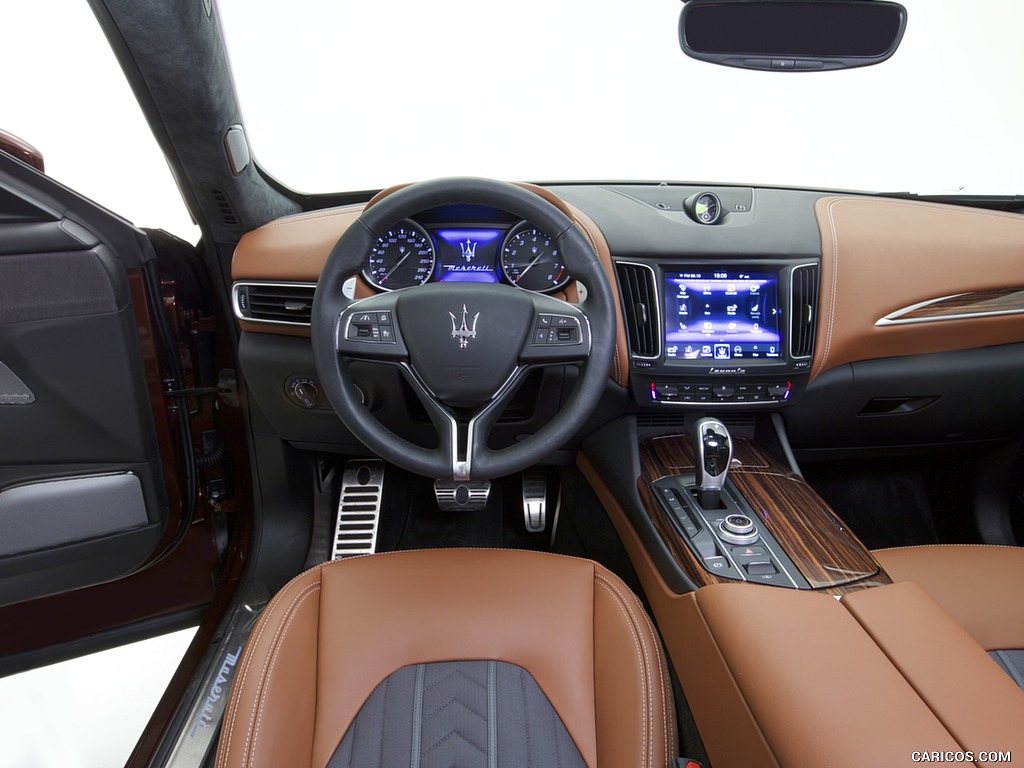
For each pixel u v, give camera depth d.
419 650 0.98
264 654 0.94
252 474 1.67
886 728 0.71
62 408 1.15
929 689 0.76
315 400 1.47
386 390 1.43
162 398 1.26
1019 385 1.54
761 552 1.10
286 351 1.41
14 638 1.41
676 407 1.46
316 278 1.33
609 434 1.52
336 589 1.05
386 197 1.05
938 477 1.90
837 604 0.93
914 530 1.89
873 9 1.26
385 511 1.83
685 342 1.42
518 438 1.56
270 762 0.83
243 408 1.59
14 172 0.98
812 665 0.80
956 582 1.13
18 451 1.16
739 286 1.40
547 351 1.11
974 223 1.49
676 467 1.41
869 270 1.41
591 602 1.04
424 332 1.09
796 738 0.72
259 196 1.37
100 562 1.33
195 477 1.44
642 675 0.92
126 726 1.34
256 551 1.67
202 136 1.16
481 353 1.09
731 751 0.84
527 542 1.90
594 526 1.64
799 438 1.64
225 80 1.14
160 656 1.52
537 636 0.99
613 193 1.54
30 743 1.28
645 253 1.38
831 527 1.18
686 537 1.16
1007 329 1.48
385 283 1.32
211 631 1.44
